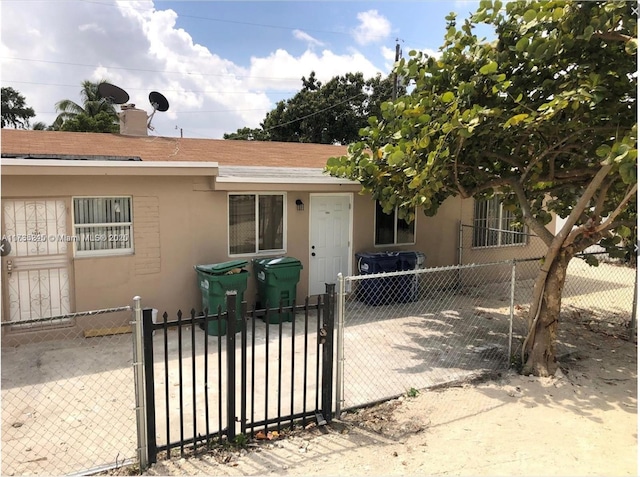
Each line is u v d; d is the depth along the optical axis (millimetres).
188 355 6680
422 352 6961
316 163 11969
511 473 3936
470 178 7723
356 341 7457
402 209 7555
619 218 6785
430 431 4625
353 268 10227
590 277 13023
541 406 5207
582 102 5672
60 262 7414
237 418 4766
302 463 4027
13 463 4012
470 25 6684
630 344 7465
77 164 6965
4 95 36781
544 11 5738
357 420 4820
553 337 6160
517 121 5402
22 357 6562
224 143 12961
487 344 7355
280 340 4453
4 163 6531
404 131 6480
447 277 11531
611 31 5473
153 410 3920
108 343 7180
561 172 7098
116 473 3838
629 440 4484
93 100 32844
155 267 8008
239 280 7676
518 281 12406
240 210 8852
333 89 31906
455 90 6645
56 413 4945
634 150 4312
